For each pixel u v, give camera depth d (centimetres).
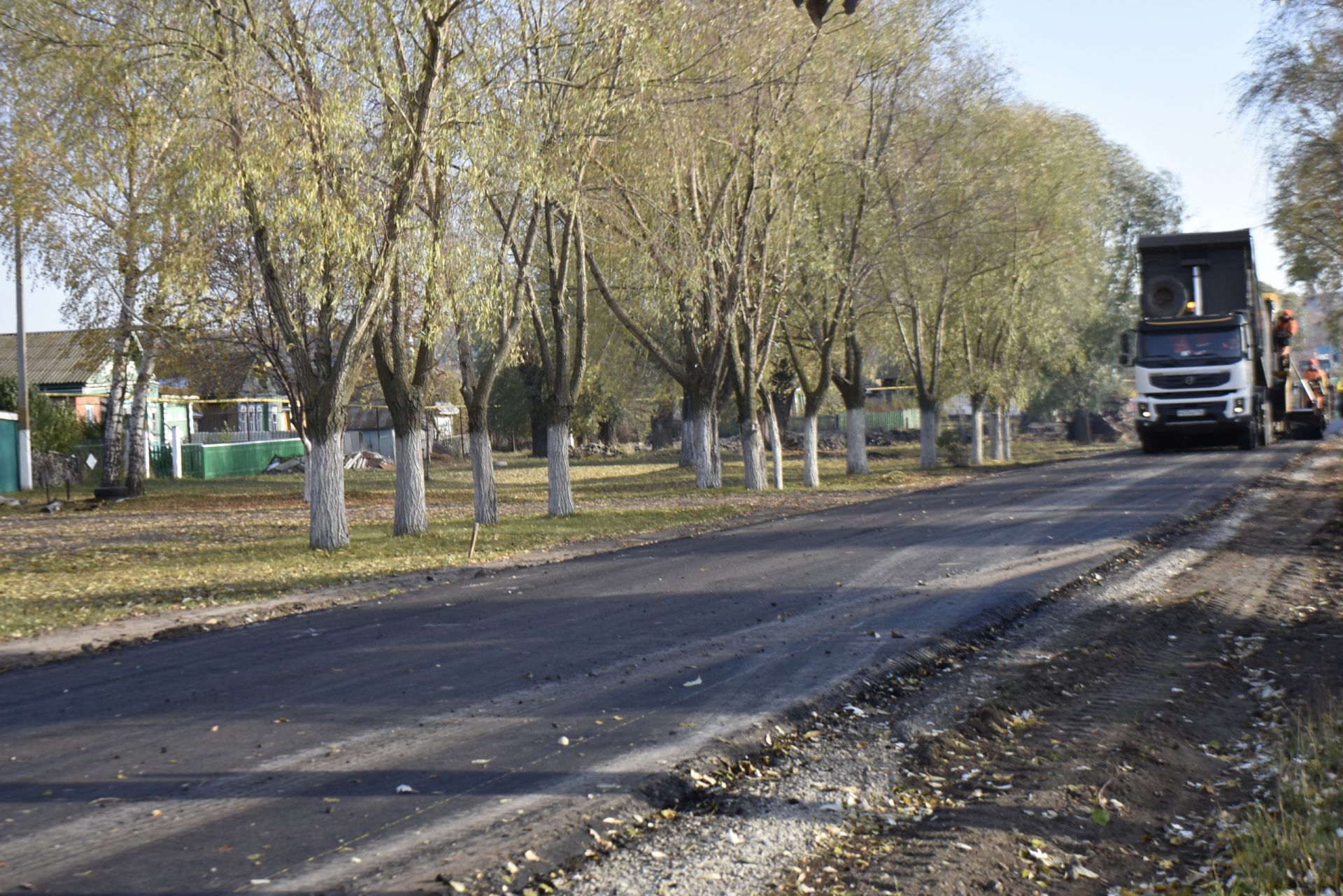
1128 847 602
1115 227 6056
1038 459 5203
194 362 3388
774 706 843
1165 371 3362
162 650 1127
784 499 3128
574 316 3731
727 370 3716
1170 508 2167
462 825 596
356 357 2066
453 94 1950
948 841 593
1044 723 835
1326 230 2577
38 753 734
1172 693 905
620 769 693
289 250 1967
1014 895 534
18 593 1552
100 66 1816
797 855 578
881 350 4822
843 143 3138
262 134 1820
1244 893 523
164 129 1925
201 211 1912
